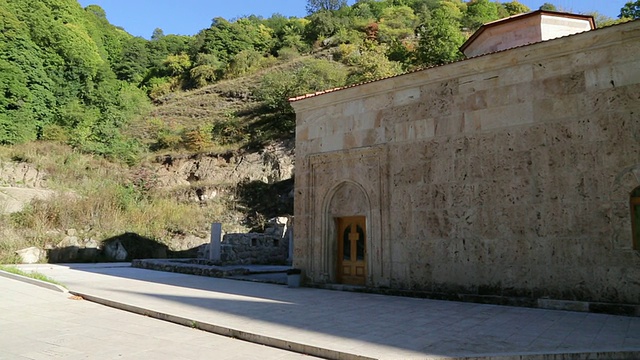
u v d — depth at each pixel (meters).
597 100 9.30
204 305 9.13
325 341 6.07
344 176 13.01
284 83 40.81
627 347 5.75
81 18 66.81
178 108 51.19
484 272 10.23
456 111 11.20
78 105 46.62
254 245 22.89
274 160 33.75
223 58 66.75
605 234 8.90
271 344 6.24
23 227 21.86
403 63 47.06
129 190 30.03
